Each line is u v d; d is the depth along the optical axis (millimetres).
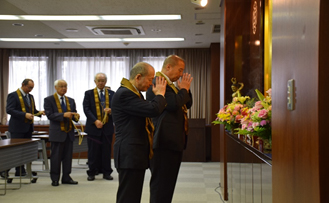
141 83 2785
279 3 1626
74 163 7941
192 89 9219
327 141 1128
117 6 5309
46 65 9695
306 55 1239
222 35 4898
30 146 5355
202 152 8227
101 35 7609
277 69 1681
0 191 5078
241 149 2965
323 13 1115
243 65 4562
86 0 5004
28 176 5641
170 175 3094
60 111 5430
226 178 4559
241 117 3311
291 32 1425
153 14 5781
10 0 5023
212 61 8367
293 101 1407
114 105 2748
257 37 4453
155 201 3074
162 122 3047
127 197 2666
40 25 6730
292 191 1425
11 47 9445
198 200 4602
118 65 9641
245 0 4609
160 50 9469
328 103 1127
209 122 9219
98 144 5918
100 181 5816
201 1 4328
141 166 2670
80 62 9688
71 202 4461
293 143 1410
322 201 1125
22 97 6148
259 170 2197
